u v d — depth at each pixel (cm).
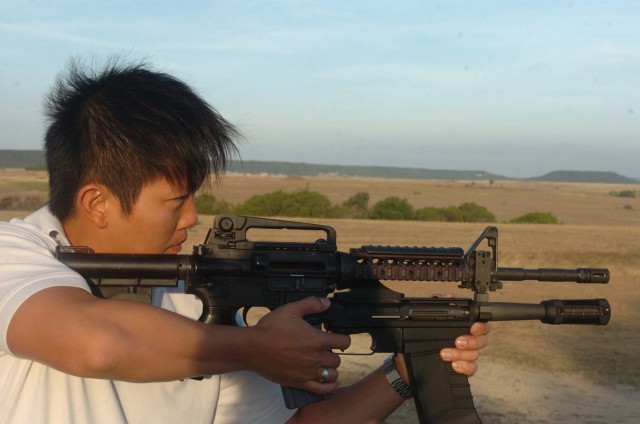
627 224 6688
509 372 1010
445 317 282
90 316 187
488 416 823
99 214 222
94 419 214
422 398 280
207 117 221
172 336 193
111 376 189
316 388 216
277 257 256
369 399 282
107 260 223
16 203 4928
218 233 251
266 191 9750
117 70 224
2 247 205
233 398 264
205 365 199
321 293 262
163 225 225
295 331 212
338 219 4959
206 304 251
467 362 281
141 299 230
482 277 283
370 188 12619
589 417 827
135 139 212
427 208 5753
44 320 185
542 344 1178
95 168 216
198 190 232
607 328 1322
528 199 10956
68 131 218
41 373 210
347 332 275
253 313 1310
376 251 274
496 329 1291
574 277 288
